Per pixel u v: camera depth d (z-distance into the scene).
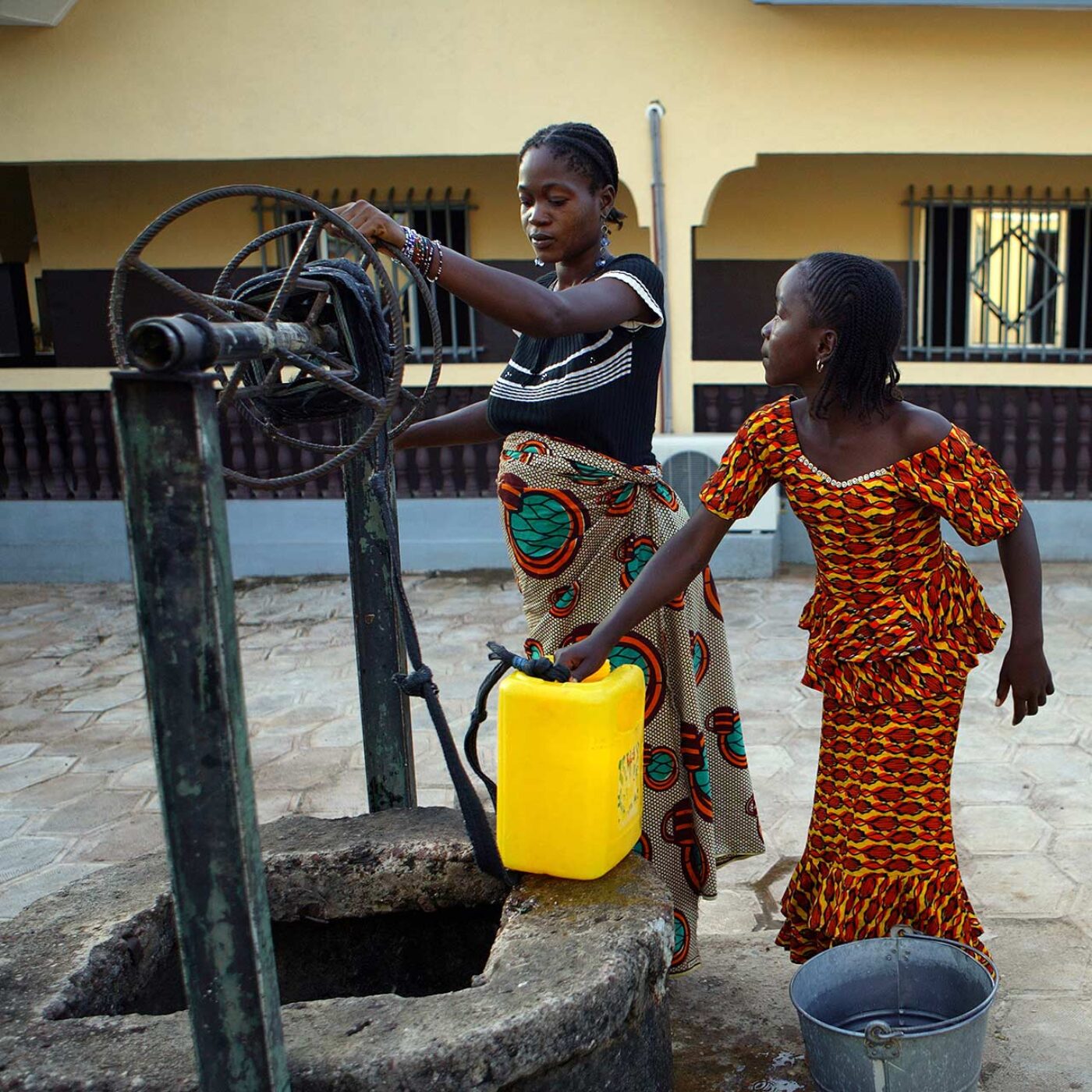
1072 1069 2.51
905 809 2.32
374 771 2.76
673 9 7.22
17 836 4.27
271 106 7.37
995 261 8.48
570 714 2.13
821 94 7.24
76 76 7.34
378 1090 1.71
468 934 2.47
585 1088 1.88
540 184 2.41
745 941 3.07
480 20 7.27
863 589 2.32
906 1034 2.00
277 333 1.78
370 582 2.65
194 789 1.57
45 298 10.64
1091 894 3.38
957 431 2.24
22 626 7.41
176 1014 1.91
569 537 2.49
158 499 1.50
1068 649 6.09
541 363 2.50
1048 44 7.09
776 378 2.31
